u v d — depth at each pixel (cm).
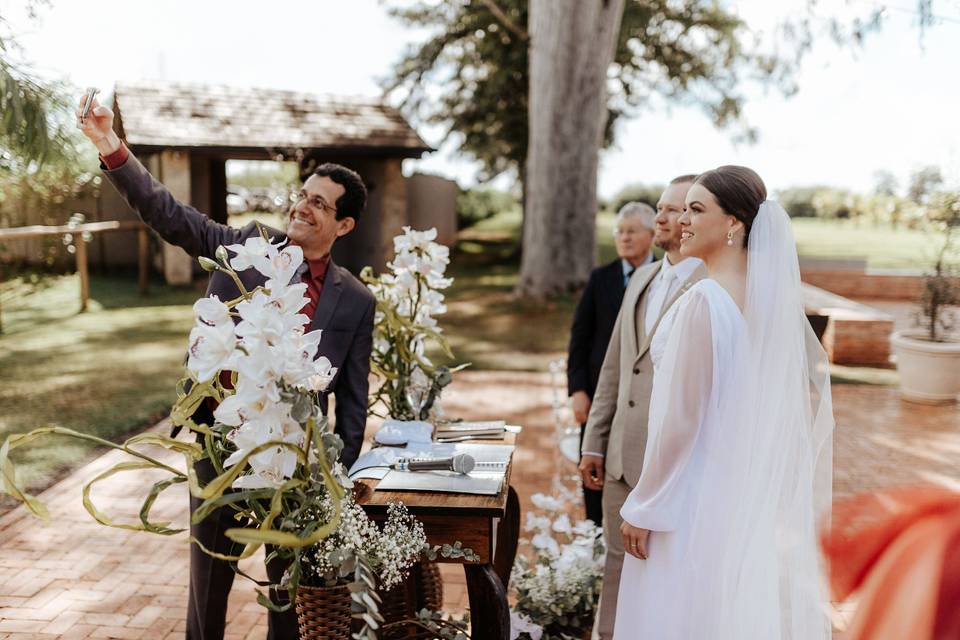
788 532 226
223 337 194
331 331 296
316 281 304
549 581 341
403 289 340
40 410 722
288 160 1488
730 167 250
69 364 918
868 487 559
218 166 1631
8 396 771
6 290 1416
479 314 1340
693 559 233
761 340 231
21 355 966
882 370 1002
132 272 1700
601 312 410
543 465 609
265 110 1531
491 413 765
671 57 1989
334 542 214
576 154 1420
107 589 396
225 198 1648
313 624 227
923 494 129
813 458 240
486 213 3183
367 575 208
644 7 1877
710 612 230
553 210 1430
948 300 859
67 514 491
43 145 560
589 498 417
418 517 248
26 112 541
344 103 1630
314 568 221
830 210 3097
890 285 1573
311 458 208
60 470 570
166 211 288
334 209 295
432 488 254
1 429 657
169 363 928
